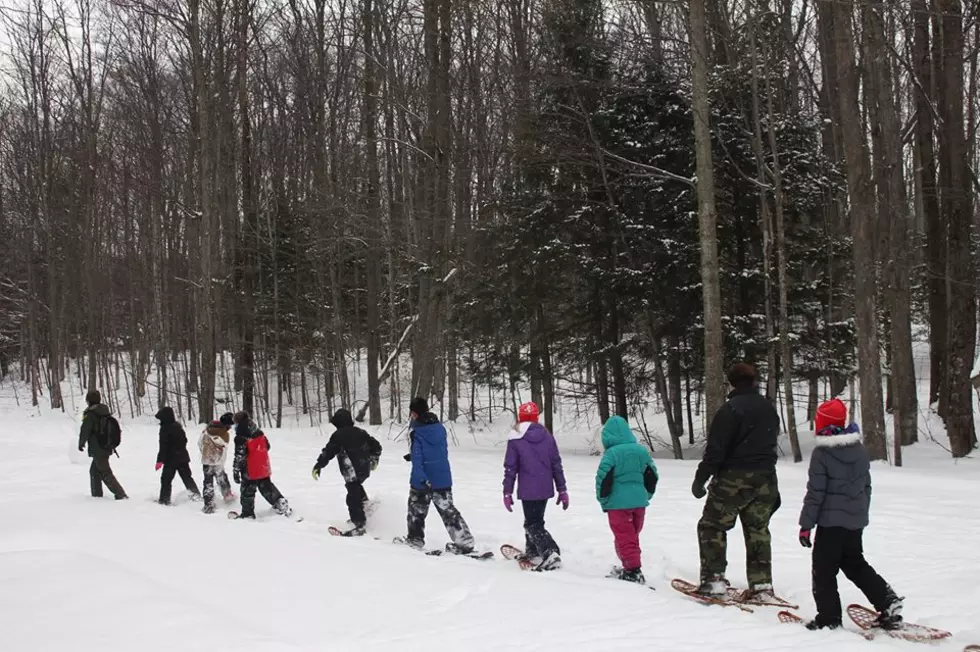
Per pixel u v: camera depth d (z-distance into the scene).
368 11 23.97
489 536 8.66
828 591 5.29
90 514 10.12
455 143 21.27
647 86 18.03
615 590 6.13
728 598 5.89
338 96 26.64
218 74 25.50
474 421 26.48
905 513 9.38
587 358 18.86
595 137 17.75
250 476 10.27
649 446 20.98
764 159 17.28
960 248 16.53
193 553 7.30
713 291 13.91
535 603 5.71
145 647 4.41
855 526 5.29
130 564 6.84
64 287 33.78
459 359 25.95
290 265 30.47
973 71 18.03
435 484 7.98
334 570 6.64
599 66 18.59
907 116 23.75
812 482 5.36
